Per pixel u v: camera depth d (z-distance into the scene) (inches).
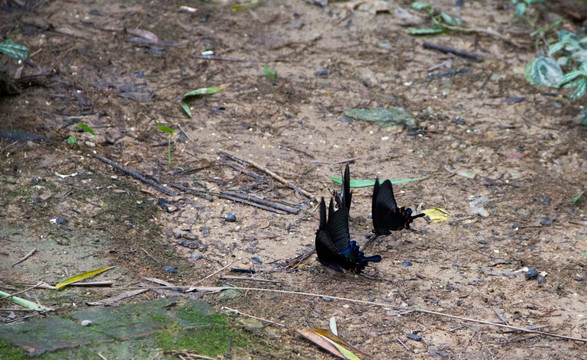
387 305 221.3
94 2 409.1
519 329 211.9
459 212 274.5
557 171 302.0
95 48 366.3
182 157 296.7
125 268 225.6
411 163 305.0
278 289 226.1
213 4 422.3
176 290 217.6
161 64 361.4
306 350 196.4
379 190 235.3
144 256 234.8
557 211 275.9
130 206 260.2
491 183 293.1
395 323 213.0
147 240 244.1
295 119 331.0
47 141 291.3
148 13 403.2
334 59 380.5
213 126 320.2
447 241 257.3
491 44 398.0
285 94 348.2
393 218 235.5
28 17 386.6
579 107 347.9
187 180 282.2
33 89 328.5
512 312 220.5
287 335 202.1
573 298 228.2
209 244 246.7
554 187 291.1
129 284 217.3
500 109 346.0
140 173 281.9
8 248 225.8
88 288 212.4
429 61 382.9
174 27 394.6
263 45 387.9
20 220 240.7
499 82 366.3
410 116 336.5
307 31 403.5
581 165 305.7
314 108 340.2
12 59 346.0
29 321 189.6
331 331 205.9
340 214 216.2
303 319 211.6
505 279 236.8
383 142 319.0
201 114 328.2
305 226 260.8
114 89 337.1
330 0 432.8
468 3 437.1
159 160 292.7
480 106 347.9
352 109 340.8
